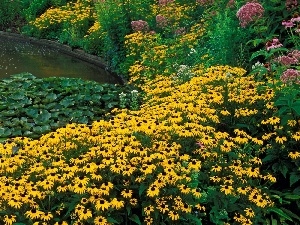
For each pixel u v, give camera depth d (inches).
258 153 223.5
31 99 367.6
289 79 223.8
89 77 497.4
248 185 204.8
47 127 334.6
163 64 399.5
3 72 511.8
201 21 440.1
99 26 556.7
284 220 214.1
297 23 296.7
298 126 222.5
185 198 187.3
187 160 200.7
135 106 349.4
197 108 229.5
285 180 227.3
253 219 199.6
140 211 191.2
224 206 196.2
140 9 495.8
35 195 178.9
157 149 199.2
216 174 206.5
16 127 331.3
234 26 350.0
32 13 713.6
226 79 260.2
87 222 180.5
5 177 189.5
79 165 192.2
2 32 733.3
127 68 460.4
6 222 172.2
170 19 476.1
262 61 336.2
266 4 325.1
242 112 235.8
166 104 251.9
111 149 193.8
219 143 212.2
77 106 362.6
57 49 631.2
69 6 676.7
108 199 182.4
